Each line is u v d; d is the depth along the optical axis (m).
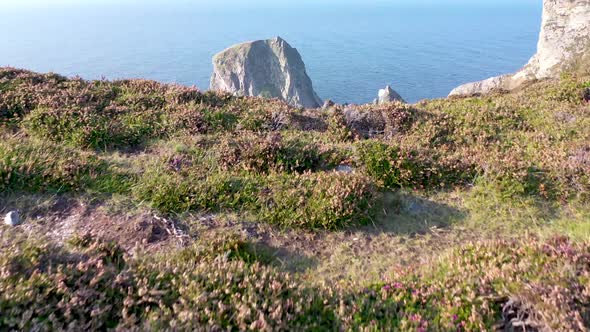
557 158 10.44
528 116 13.98
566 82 18.64
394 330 4.89
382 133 13.38
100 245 6.25
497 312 5.17
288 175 9.81
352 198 8.79
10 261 5.23
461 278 5.86
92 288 5.01
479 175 10.12
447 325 4.97
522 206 9.06
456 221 8.71
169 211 8.52
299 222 8.37
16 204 8.30
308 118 14.42
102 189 8.97
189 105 13.65
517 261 6.16
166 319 4.71
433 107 16.02
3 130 10.94
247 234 8.02
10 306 4.46
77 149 10.41
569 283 5.16
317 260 7.50
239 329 4.67
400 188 10.05
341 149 11.20
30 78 14.22
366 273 7.01
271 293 5.43
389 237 8.22
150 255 6.89
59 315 4.58
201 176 9.57
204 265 5.92
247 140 11.33
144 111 13.01
